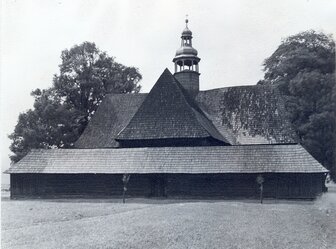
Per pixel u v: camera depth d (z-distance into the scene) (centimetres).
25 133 5825
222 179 3800
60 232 2114
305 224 2300
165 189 3916
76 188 4044
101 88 6384
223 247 1764
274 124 4691
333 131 5091
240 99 4981
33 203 3566
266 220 2416
